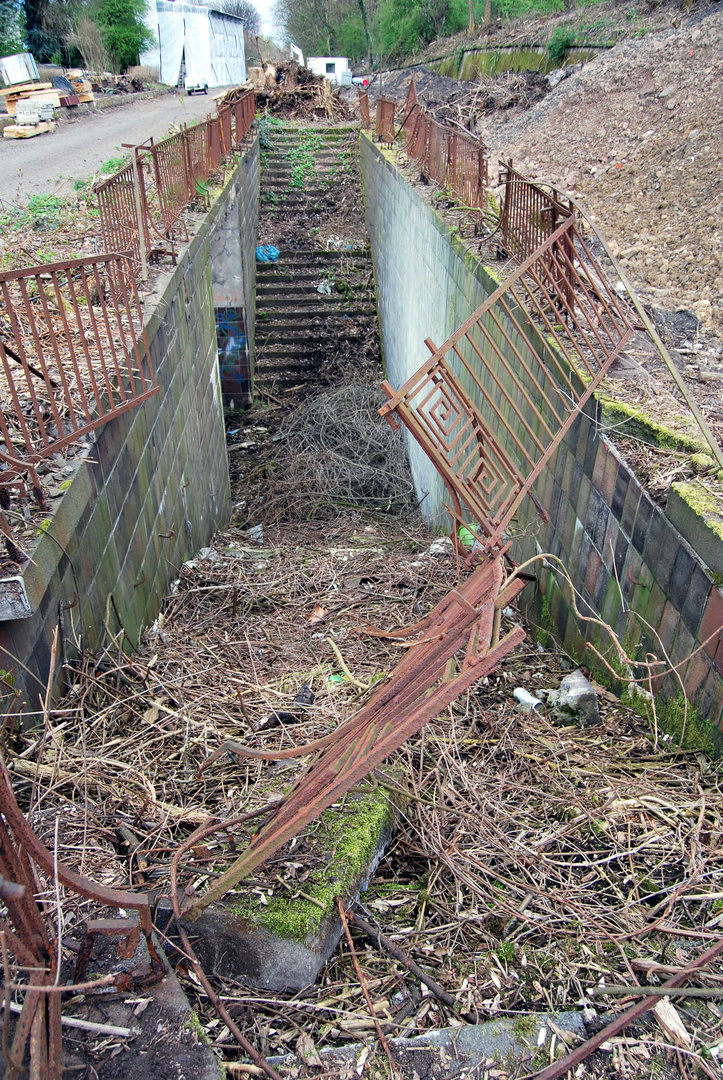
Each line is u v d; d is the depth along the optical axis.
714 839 2.67
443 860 2.67
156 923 2.20
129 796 2.83
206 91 30.58
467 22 24.59
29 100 17.28
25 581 2.65
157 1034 1.87
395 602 5.74
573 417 3.95
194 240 7.42
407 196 9.98
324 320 14.09
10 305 2.98
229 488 9.95
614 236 7.44
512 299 5.18
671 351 4.92
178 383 6.28
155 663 4.24
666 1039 1.96
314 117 19.53
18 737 2.80
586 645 4.14
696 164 7.48
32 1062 1.45
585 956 2.29
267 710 3.69
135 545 4.58
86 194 9.53
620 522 3.70
